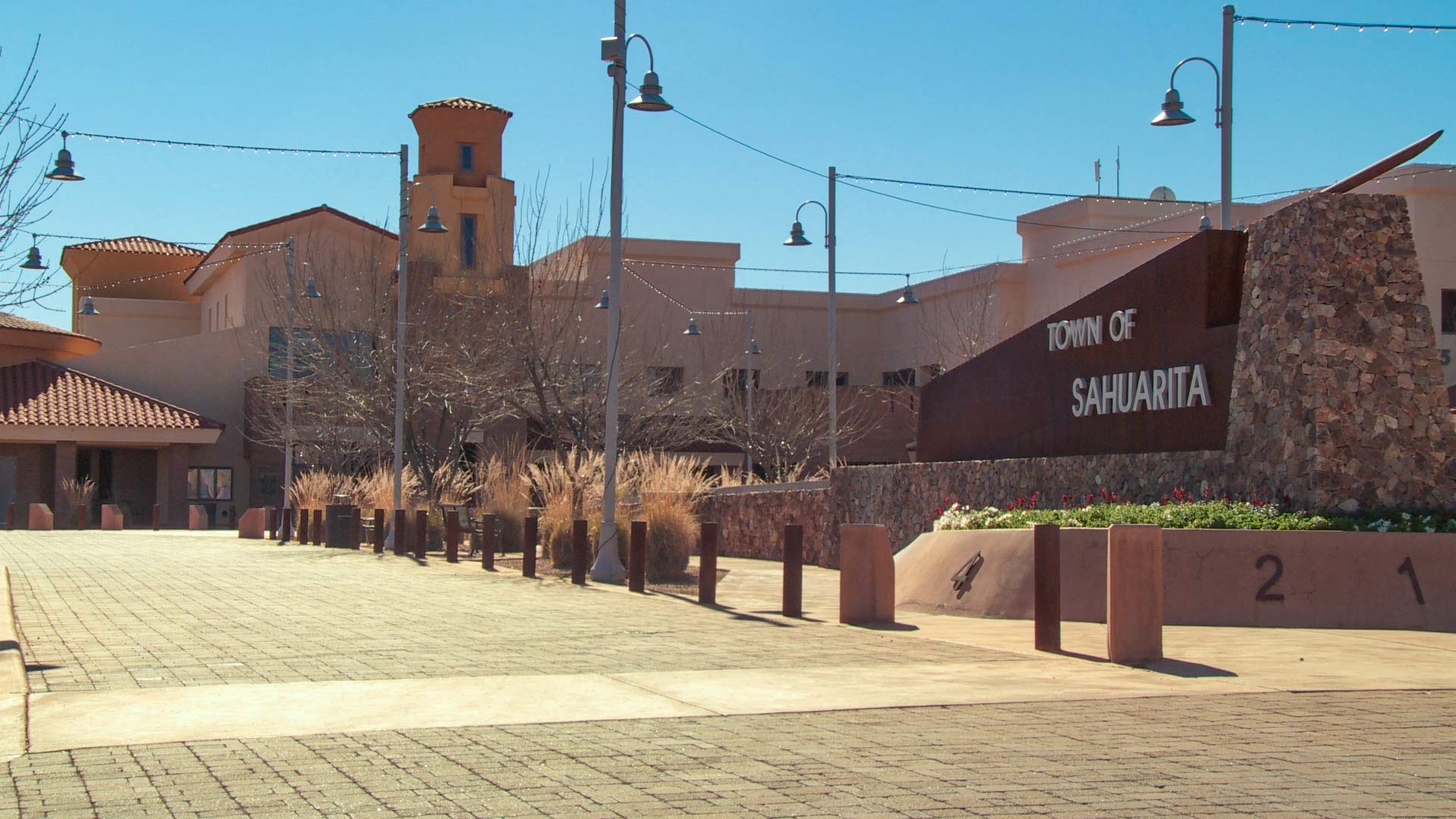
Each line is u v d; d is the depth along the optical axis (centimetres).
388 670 983
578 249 3822
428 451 3709
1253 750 719
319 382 4131
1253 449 1554
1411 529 1352
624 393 3709
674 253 5525
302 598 1584
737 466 4884
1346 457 1440
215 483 5231
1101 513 1495
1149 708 848
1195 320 1709
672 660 1050
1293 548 1318
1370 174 1559
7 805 588
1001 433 2156
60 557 2472
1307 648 1130
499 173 5091
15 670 941
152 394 5259
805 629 1280
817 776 654
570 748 718
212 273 5628
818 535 2570
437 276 4000
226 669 979
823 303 5794
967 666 1027
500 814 581
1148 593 1045
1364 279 1491
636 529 1688
